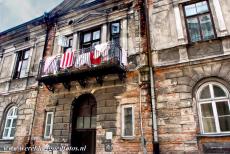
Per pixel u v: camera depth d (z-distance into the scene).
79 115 9.84
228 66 7.23
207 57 7.65
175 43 8.55
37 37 13.13
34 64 12.24
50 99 10.49
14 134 10.91
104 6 11.23
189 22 8.82
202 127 7.05
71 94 9.98
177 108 7.50
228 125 6.80
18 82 12.27
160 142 7.30
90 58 9.08
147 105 8.01
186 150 6.84
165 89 7.98
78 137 9.41
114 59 8.41
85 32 11.42
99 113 8.86
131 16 10.20
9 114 11.89
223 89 7.22
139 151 7.49
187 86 7.66
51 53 11.93
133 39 9.64
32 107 10.87
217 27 8.05
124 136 8.02
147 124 7.72
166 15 9.32
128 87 8.73
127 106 8.45
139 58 9.05
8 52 14.08
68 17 12.33
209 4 8.62
